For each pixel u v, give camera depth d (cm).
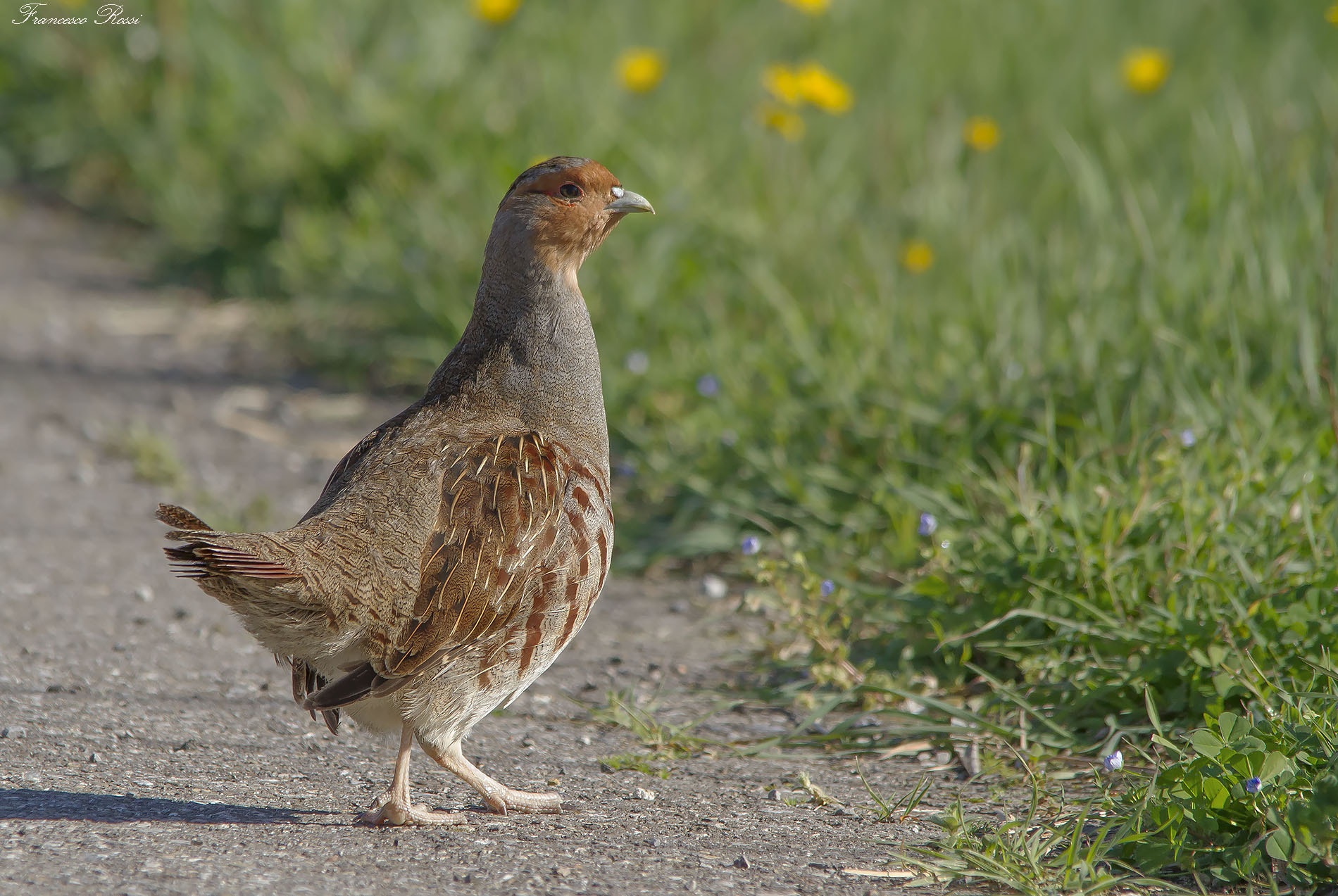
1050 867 628
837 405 1202
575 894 589
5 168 2230
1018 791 748
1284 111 1457
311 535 630
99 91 2195
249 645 963
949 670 897
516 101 1923
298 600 615
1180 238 1269
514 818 696
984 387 1180
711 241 1539
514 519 672
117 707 825
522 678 687
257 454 1384
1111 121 1727
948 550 934
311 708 620
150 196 2044
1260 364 1120
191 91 2141
